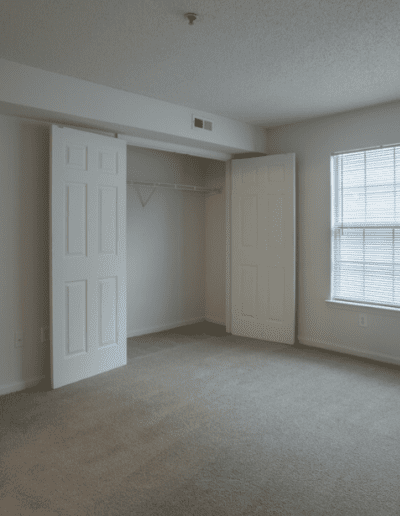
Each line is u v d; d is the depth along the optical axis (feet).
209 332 16.14
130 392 10.03
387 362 12.26
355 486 6.31
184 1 6.65
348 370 11.57
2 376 10.00
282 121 14.14
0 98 8.91
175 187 15.94
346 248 13.19
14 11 6.97
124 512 5.72
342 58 8.95
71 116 10.19
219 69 9.55
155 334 15.83
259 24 7.47
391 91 11.03
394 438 7.78
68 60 9.03
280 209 14.25
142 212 15.78
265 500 5.98
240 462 6.97
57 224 10.15
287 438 7.79
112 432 8.02
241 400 9.54
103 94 10.60
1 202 9.88
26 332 10.43
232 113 13.20
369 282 12.69
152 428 8.18
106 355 11.58
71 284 10.58
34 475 6.59
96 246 11.20
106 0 6.62
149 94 11.34
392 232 12.09
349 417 8.65
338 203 13.33
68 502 5.94
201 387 10.34
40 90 9.48
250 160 14.89
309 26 7.54
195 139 12.80
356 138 12.71
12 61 9.05
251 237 15.03
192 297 17.81
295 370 11.57
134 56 8.84
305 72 9.75
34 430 8.08
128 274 15.42
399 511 5.75
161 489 6.23
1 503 5.91
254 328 15.15
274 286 14.53
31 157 10.40
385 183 12.18
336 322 13.44
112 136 12.12
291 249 14.06
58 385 10.35
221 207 17.38
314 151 13.79
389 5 6.81
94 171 11.05
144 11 6.98
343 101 11.92
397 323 12.06
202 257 18.10
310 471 6.70
